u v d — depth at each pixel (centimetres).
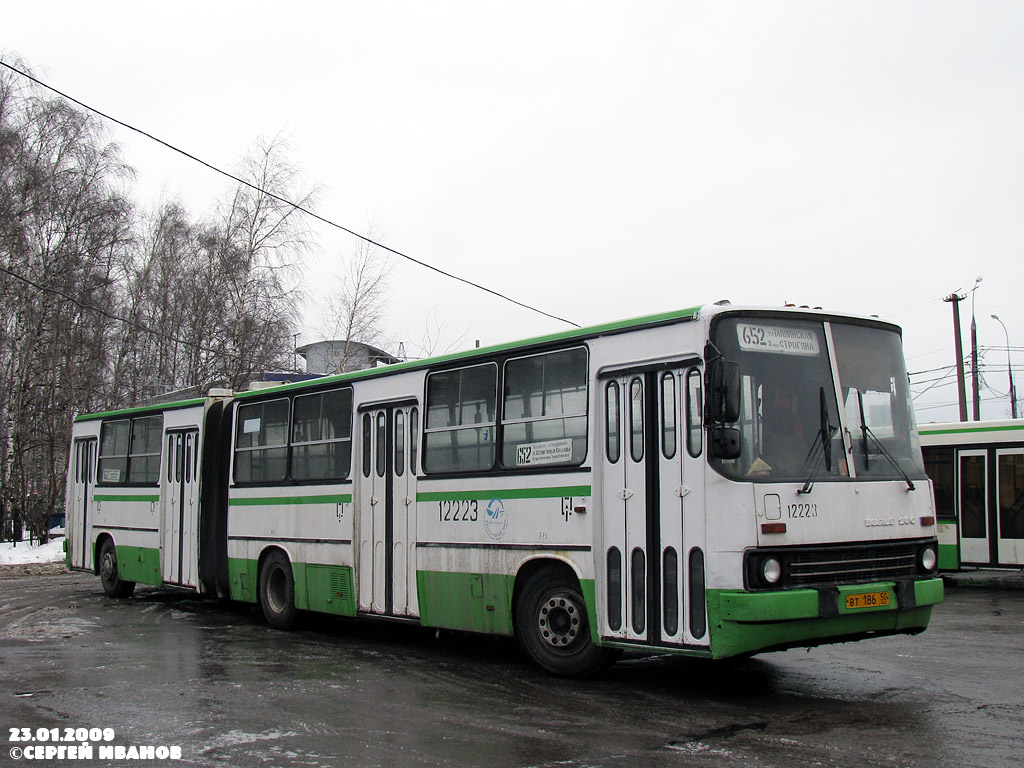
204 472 1405
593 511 828
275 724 701
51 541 2936
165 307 3456
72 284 3017
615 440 822
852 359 809
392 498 1062
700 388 759
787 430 759
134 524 1569
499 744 639
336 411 1166
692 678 863
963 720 692
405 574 1034
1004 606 1475
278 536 1239
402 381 1068
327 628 1242
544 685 839
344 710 746
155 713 738
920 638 1113
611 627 809
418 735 666
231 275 3116
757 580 711
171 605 1521
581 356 862
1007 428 1750
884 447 805
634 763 588
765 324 776
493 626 923
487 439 949
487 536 935
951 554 1795
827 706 742
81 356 3091
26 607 1506
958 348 3441
